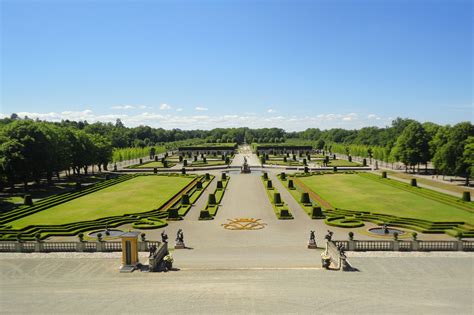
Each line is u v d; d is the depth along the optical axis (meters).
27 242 48.88
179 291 34.12
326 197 86.62
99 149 147.75
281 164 174.50
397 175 130.88
